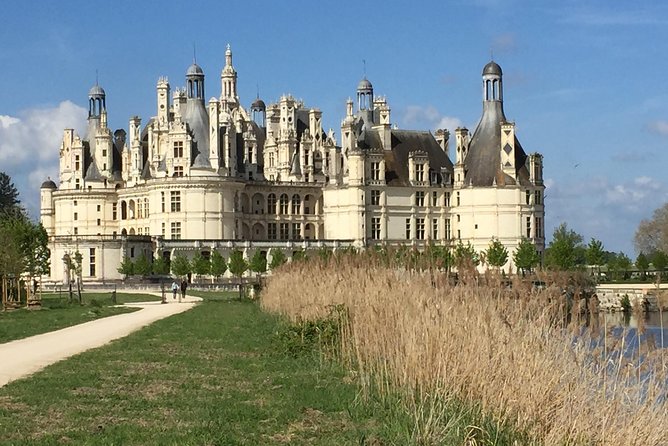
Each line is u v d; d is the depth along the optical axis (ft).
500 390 94.38
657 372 81.87
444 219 557.33
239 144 602.85
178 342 178.40
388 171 549.54
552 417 89.66
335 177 555.28
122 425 95.50
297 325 166.81
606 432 82.79
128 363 144.97
